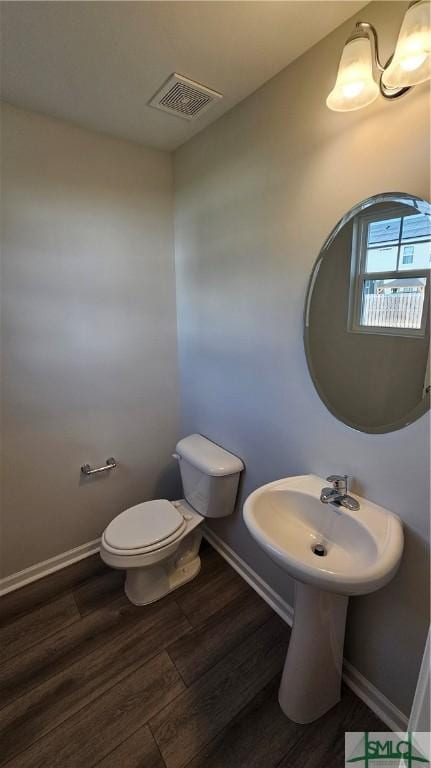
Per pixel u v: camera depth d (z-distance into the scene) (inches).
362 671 49.9
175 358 88.2
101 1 37.8
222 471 66.9
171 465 92.7
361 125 40.6
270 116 52.2
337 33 41.8
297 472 57.2
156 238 79.8
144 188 76.0
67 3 38.1
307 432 54.0
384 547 37.7
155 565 64.2
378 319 41.9
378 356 42.4
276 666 55.4
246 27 41.6
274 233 54.6
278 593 65.7
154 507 72.2
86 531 81.0
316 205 47.3
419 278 37.3
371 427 44.1
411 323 38.5
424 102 34.8
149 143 73.4
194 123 64.9
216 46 44.9
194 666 55.6
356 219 42.6
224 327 69.4
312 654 45.6
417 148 35.9
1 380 64.9
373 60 36.5
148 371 84.2
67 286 69.6
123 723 48.1
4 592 70.9
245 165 58.1
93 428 77.9
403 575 42.8
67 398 73.3
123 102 57.9
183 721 48.1
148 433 87.0
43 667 55.9
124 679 53.7
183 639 60.3
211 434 79.4
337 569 38.5
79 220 68.9
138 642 59.8
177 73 50.3
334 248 45.7
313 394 51.9
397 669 45.4
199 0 37.7
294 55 46.5
